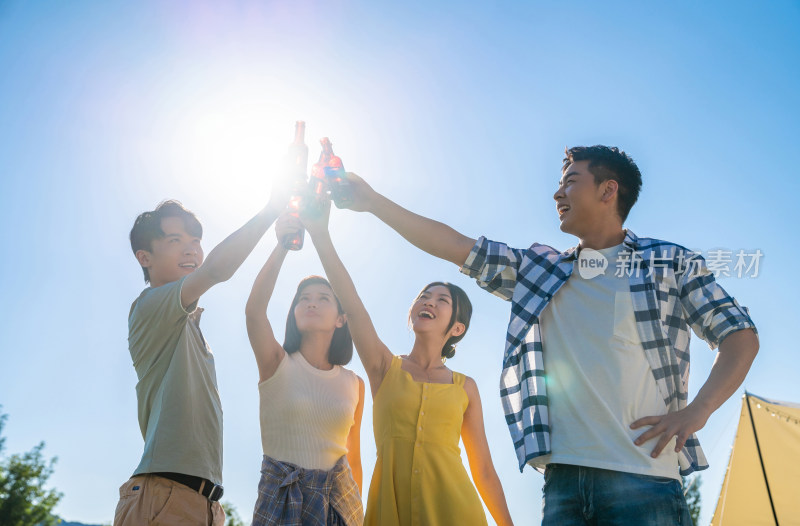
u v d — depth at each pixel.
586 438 2.52
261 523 3.15
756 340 2.62
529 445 2.59
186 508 2.90
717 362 2.59
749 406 6.80
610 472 2.46
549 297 2.78
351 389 3.60
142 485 2.89
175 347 3.10
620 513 2.43
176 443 2.96
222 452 3.16
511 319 2.81
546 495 2.60
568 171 3.00
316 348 3.62
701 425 2.46
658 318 2.65
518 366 2.79
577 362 2.63
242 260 3.01
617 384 2.56
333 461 3.40
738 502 6.84
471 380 3.52
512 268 2.91
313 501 3.21
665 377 2.62
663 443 2.46
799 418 6.55
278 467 3.27
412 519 3.01
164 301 3.07
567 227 2.98
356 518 3.34
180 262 3.44
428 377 3.44
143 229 3.45
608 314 2.67
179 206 3.53
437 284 3.70
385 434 3.20
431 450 3.14
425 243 2.96
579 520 2.49
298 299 3.71
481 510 3.10
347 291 3.21
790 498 6.66
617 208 2.96
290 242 2.95
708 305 2.66
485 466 3.41
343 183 2.94
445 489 3.06
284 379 3.44
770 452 6.72
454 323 3.62
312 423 3.39
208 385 3.16
